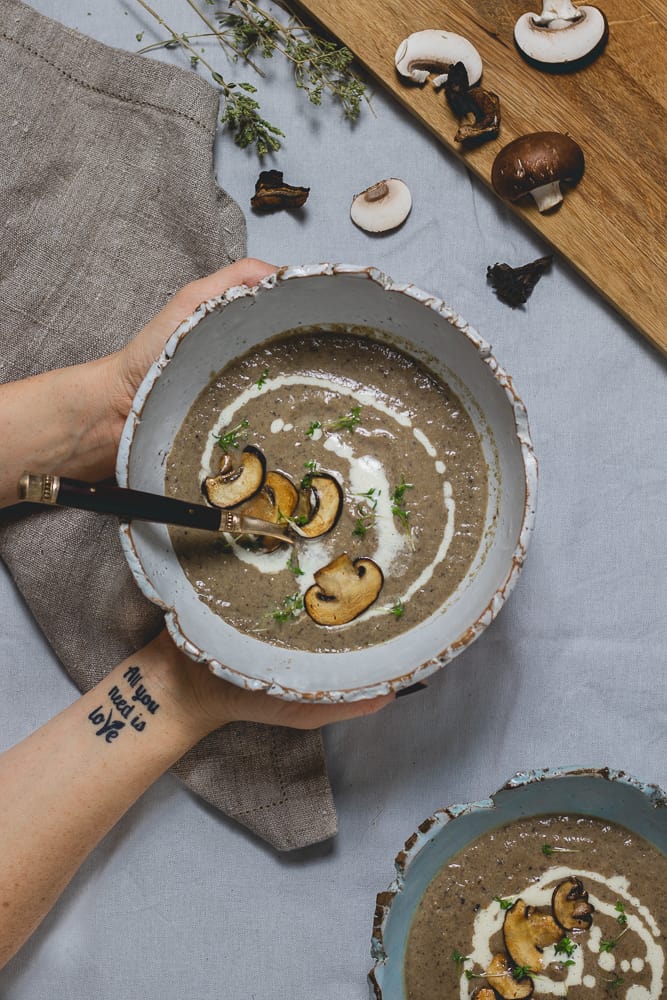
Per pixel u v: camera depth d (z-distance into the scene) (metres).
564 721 0.78
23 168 0.77
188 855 0.78
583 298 0.78
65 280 0.77
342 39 0.77
